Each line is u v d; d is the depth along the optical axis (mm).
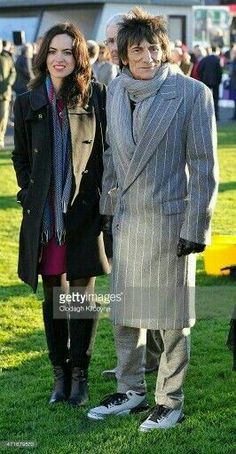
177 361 4801
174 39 33469
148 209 4648
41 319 6988
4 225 10602
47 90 4996
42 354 6172
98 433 4793
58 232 4992
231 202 11875
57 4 32719
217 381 5566
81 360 5211
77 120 4977
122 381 5035
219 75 22391
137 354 4988
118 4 32000
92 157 5078
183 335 4777
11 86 17984
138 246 4699
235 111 23250
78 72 4969
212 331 6582
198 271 8281
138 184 4645
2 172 14594
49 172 4957
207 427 4840
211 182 4586
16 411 5137
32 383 5594
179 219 4648
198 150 4574
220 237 8531
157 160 4609
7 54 17812
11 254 9180
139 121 4605
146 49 4555
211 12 35938
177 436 4730
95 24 31984
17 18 34094
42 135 4957
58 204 4988
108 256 5188
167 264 4688
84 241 5066
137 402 5039
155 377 5602
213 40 36000
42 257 5086
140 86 4586
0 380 5660
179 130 4590
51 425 4926
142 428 4801
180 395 4883
